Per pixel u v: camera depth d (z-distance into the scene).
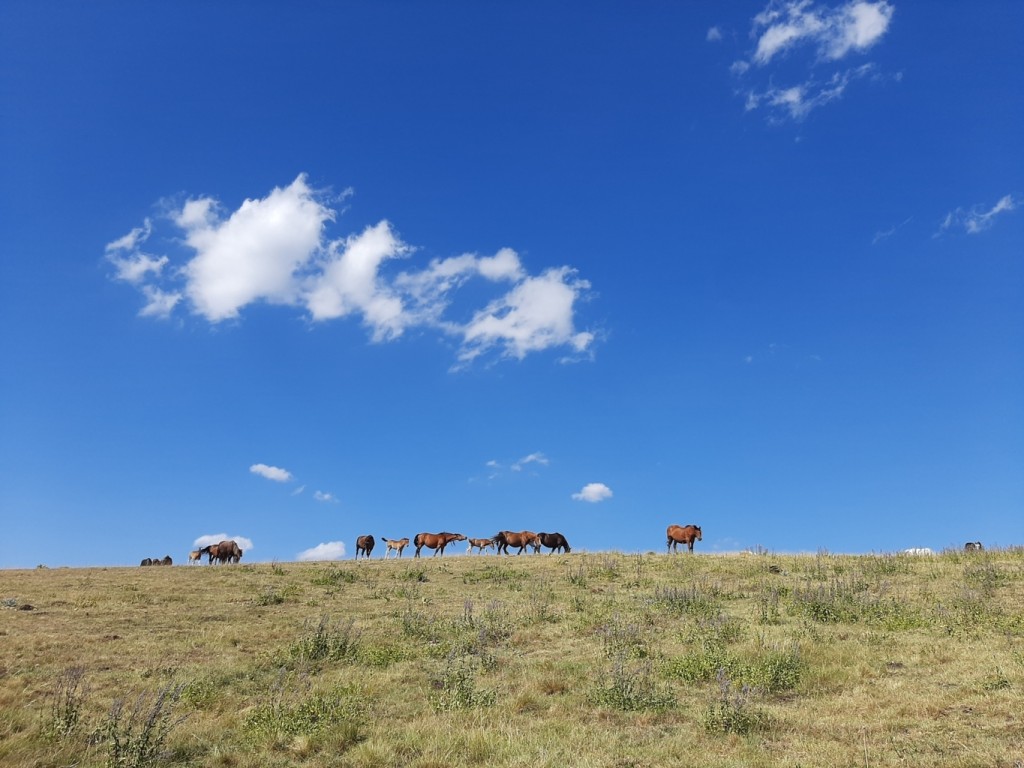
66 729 10.21
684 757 8.95
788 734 9.75
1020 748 8.45
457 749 9.48
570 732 10.12
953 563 24.75
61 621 18.61
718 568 26.52
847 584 21.61
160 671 14.07
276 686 12.91
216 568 29.98
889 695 11.21
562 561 30.12
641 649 15.19
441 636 17.45
